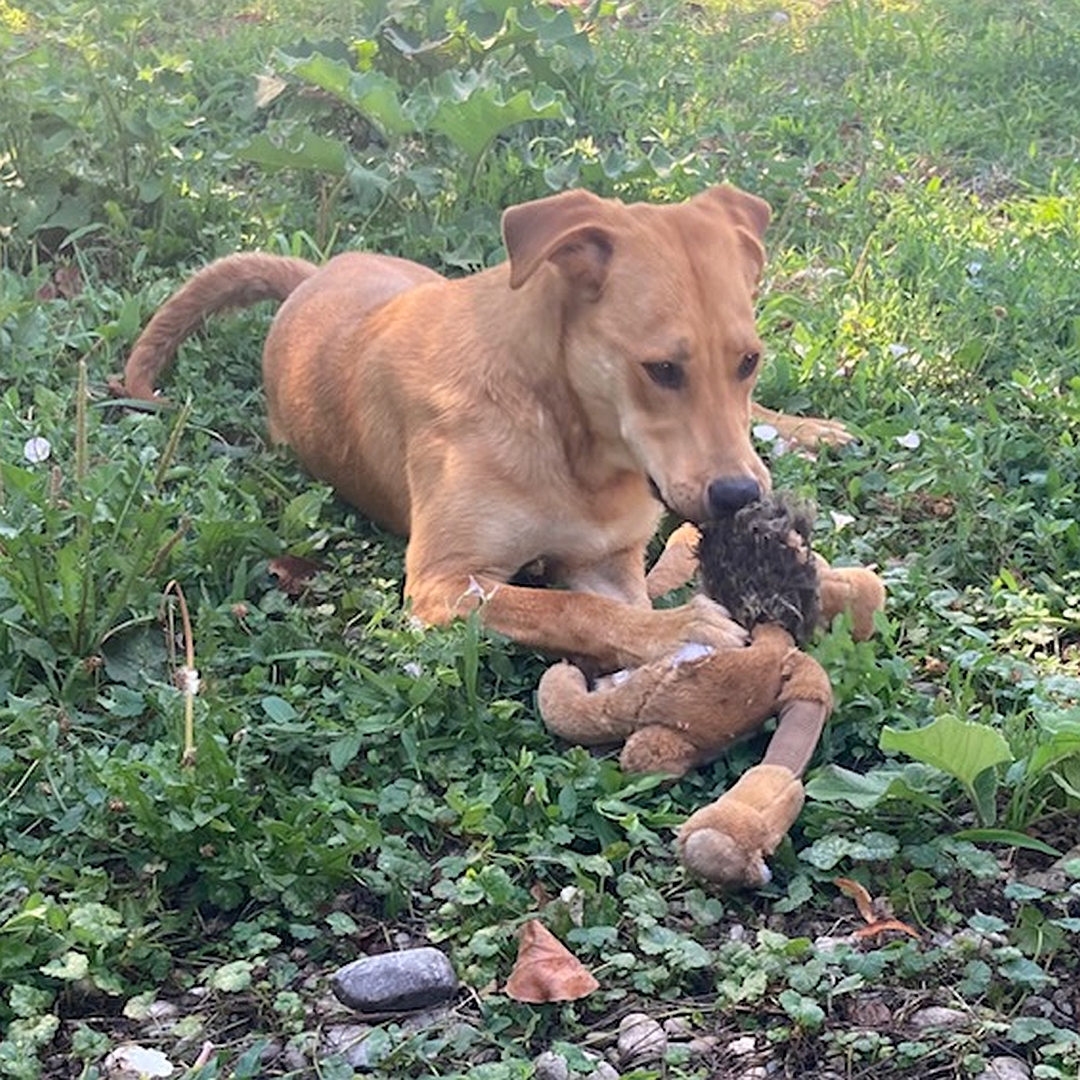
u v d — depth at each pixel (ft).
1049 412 5.32
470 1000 3.17
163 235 6.43
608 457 4.25
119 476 4.38
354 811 3.57
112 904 3.35
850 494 4.97
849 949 3.21
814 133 7.86
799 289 6.34
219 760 3.45
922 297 6.08
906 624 4.33
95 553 4.18
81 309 5.97
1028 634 4.27
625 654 3.93
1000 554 4.66
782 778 3.45
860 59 8.87
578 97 7.66
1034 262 6.34
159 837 3.37
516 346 4.28
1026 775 3.54
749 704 3.63
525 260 4.08
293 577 4.53
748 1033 3.08
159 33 8.94
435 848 3.57
